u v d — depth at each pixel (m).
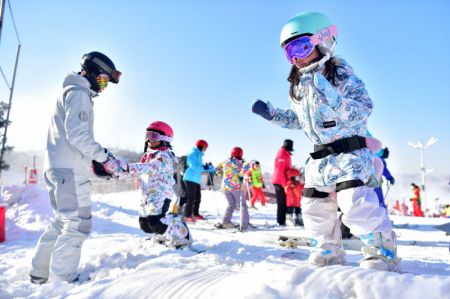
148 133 4.57
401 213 20.73
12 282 3.17
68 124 3.12
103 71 3.38
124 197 14.94
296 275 1.55
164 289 1.90
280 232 6.56
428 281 1.34
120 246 4.30
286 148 8.02
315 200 2.80
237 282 1.71
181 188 9.03
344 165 2.58
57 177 3.17
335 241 2.81
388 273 1.46
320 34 2.67
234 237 5.34
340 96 2.46
